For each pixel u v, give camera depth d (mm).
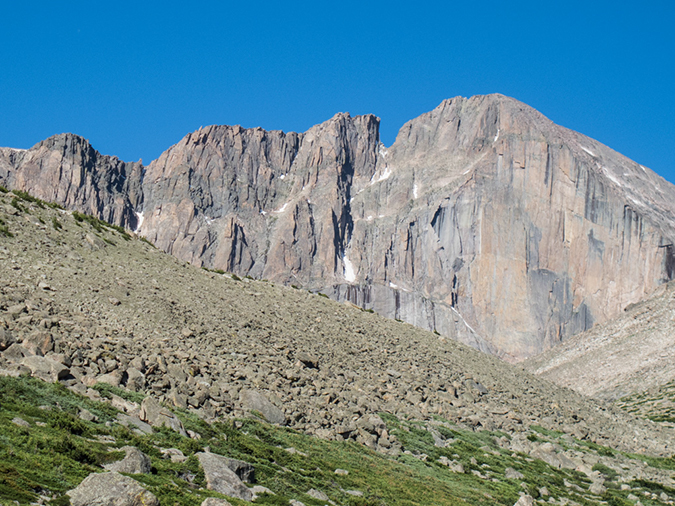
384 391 65062
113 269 69688
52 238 70188
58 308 52125
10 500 24547
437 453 55875
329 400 55938
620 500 56406
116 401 39219
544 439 70000
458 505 43562
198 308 68062
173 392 43938
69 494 25922
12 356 39406
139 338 52875
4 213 70500
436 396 69375
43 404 34938
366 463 46844
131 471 30141
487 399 75562
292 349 65625
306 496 36219
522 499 43750
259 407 48844
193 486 31281
